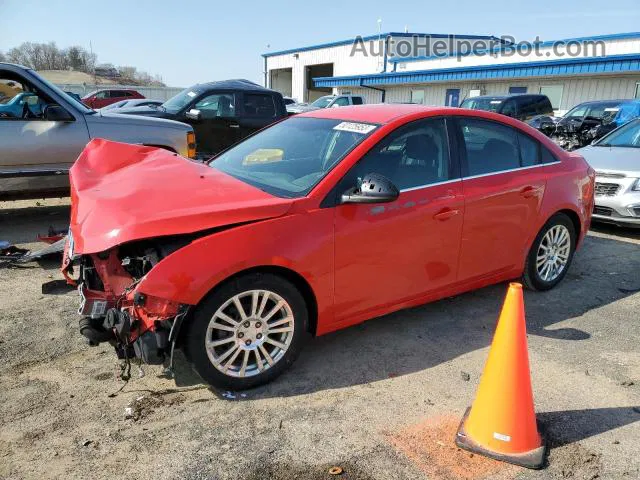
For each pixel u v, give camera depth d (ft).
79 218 10.45
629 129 25.95
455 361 11.76
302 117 14.46
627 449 8.96
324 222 10.45
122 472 8.18
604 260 19.29
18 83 20.90
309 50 141.49
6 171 20.36
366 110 13.41
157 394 10.20
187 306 9.20
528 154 14.60
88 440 8.87
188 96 33.78
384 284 11.61
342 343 12.44
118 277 9.74
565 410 10.00
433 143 12.51
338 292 10.91
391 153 11.74
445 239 12.41
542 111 52.60
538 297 15.53
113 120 22.13
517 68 74.38
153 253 9.54
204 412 9.69
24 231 21.34
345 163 11.01
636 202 21.27
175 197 10.18
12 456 8.45
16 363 11.16
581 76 69.87
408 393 10.48
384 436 9.17
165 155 13.16
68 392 10.19
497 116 14.02
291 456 8.63
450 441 9.07
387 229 11.28
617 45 66.08
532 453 8.64
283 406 9.94
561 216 15.37
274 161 12.49
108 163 13.06
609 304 15.15
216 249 9.36
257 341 10.23
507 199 13.52
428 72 88.69
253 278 9.77
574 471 8.43
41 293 14.83
